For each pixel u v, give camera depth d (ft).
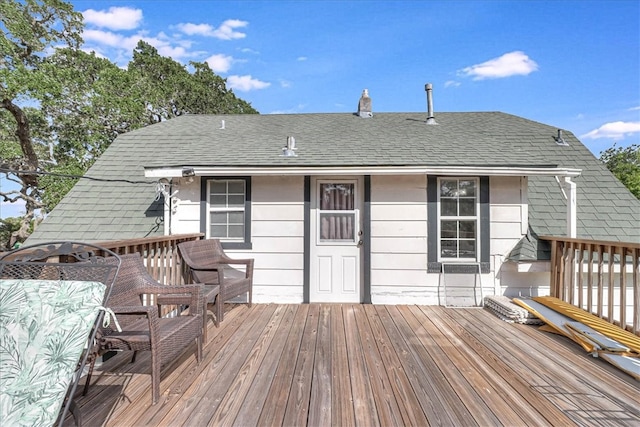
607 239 18.52
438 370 10.29
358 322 15.20
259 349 11.89
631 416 7.87
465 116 28.99
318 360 10.99
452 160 17.75
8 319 5.92
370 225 18.69
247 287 17.17
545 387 9.25
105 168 22.82
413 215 18.54
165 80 73.72
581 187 21.36
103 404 8.32
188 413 7.95
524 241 17.99
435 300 18.42
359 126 25.75
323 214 19.19
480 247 18.35
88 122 44.75
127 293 10.23
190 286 10.73
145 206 21.01
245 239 19.10
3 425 5.10
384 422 7.63
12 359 5.66
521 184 18.35
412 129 24.58
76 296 6.32
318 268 19.12
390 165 17.21
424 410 8.11
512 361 10.96
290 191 19.03
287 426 7.47
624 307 12.71
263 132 25.00
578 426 7.48
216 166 17.66
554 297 16.87
